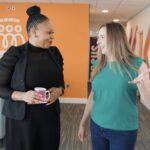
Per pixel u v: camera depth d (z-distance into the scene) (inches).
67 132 177.8
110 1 266.2
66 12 278.4
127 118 65.7
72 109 251.1
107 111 67.1
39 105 71.7
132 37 380.5
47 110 72.9
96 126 70.0
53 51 77.8
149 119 219.3
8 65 70.5
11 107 71.6
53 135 75.6
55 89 73.2
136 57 66.3
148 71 60.4
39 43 72.4
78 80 282.2
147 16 293.9
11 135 73.2
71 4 277.3
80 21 278.5
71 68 282.0
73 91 283.4
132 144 67.0
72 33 279.4
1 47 281.6
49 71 73.6
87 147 150.0
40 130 73.1
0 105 136.9
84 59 280.8
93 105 72.4
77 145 153.1
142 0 258.2
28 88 71.1
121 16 379.9
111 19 415.8
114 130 66.2
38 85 71.9
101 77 68.1
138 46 336.5
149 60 276.4
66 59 281.4
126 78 64.2
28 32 72.8
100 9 319.6
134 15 366.0
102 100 68.2
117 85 64.9
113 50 65.9
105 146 70.7
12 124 72.7
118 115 65.7
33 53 73.2
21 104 69.9
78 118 216.1
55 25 279.7
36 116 71.6
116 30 66.4
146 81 59.4
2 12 278.4
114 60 66.3
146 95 59.5
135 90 65.4
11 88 72.4
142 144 156.9
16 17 278.4
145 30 301.4
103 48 68.9
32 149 72.4
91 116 72.7
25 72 70.6
